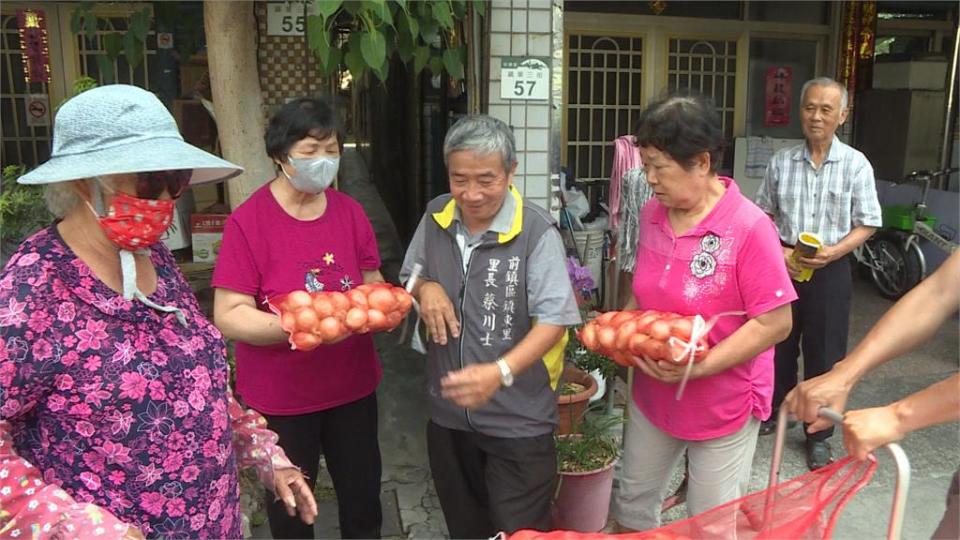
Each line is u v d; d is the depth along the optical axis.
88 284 1.33
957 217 6.08
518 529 2.17
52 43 4.79
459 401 1.96
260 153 3.10
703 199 2.01
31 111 4.89
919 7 7.19
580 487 2.73
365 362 2.42
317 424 2.38
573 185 5.56
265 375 2.29
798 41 6.55
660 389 2.18
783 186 3.52
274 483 1.77
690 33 6.23
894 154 6.88
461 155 1.91
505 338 2.12
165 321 1.43
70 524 1.26
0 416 1.25
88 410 1.32
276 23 4.10
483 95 3.40
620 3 6.06
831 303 3.41
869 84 6.77
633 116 6.24
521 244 2.08
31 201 3.63
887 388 4.32
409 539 2.91
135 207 1.31
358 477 2.47
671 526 1.61
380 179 10.27
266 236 2.20
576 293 3.65
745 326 1.96
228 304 2.16
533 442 2.17
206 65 4.68
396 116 8.29
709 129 1.87
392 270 6.81
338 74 4.23
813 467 3.42
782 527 1.49
